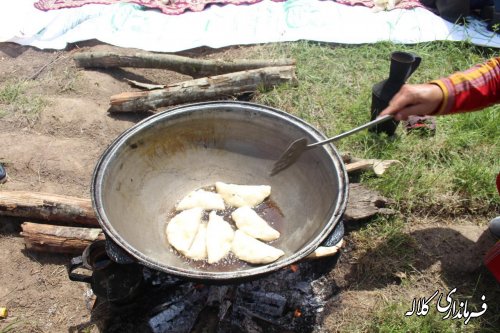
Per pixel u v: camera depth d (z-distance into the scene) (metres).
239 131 2.44
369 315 2.24
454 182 2.80
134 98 3.29
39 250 2.54
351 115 3.28
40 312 2.36
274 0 4.36
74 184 2.91
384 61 3.75
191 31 4.04
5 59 3.85
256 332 2.23
